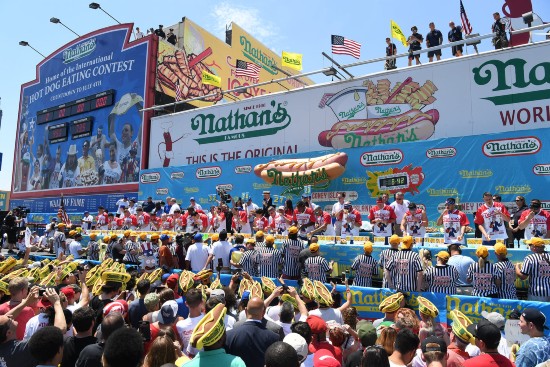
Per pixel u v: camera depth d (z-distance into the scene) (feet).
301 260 29.07
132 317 19.10
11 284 17.84
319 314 18.58
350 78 56.13
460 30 51.06
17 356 12.69
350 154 54.08
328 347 14.78
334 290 22.29
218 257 33.27
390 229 36.09
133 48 85.56
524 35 46.73
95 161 88.48
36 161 102.53
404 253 24.57
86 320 13.47
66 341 13.44
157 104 83.30
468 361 12.68
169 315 16.28
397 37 51.21
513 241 33.76
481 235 35.53
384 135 52.85
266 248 31.27
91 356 12.12
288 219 40.57
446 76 49.08
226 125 68.33
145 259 37.06
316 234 40.09
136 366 9.89
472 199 45.06
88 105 91.15
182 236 39.17
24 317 17.47
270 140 63.16
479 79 47.06
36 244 66.28
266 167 59.31
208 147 70.08
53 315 16.02
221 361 10.86
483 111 46.52
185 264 37.91
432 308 18.26
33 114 106.01
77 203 90.63
